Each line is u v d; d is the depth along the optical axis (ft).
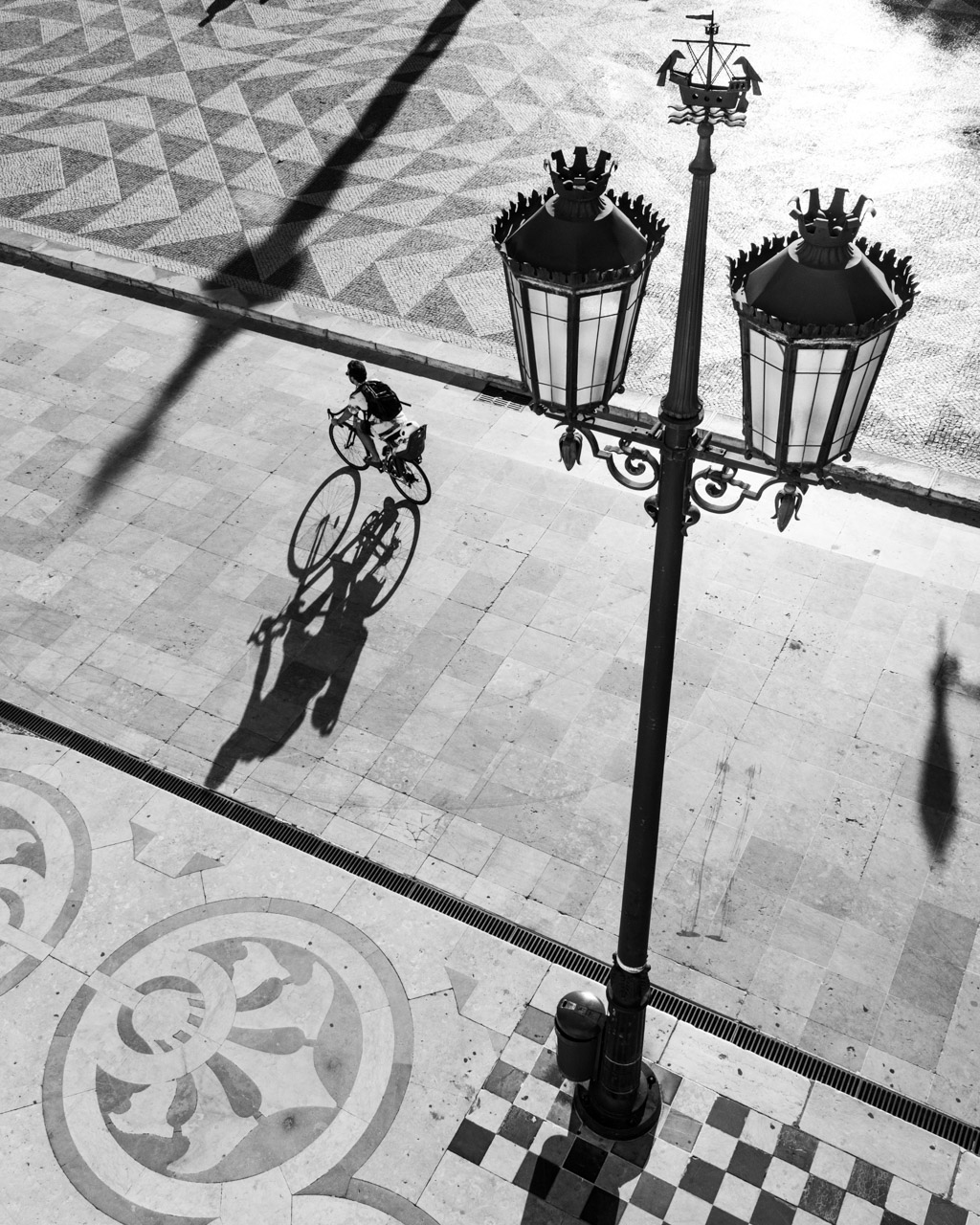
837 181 47.09
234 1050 22.53
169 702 28.94
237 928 24.38
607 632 30.09
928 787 26.48
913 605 30.35
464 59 57.47
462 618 30.55
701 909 24.52
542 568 31.78
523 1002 23.13
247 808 26.66
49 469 35.27
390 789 26.94
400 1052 22.44
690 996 23.21
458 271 43.16
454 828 26.14
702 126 11.32
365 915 24.57
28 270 43.93
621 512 33.24
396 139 51.39
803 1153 20.97
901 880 24.88
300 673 29.45
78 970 23.79
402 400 37.37
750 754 27.25
